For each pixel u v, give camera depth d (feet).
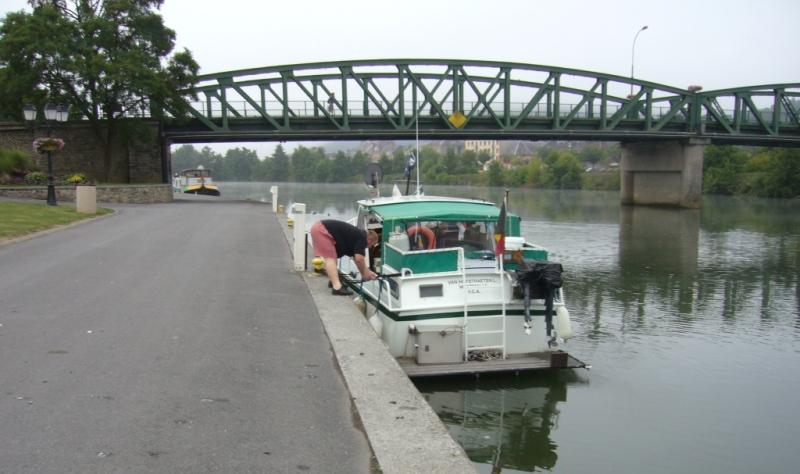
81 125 149.18
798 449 25.76
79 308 27.76
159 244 52.03
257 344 23.47
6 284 32.65
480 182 334.85
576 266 80.64
